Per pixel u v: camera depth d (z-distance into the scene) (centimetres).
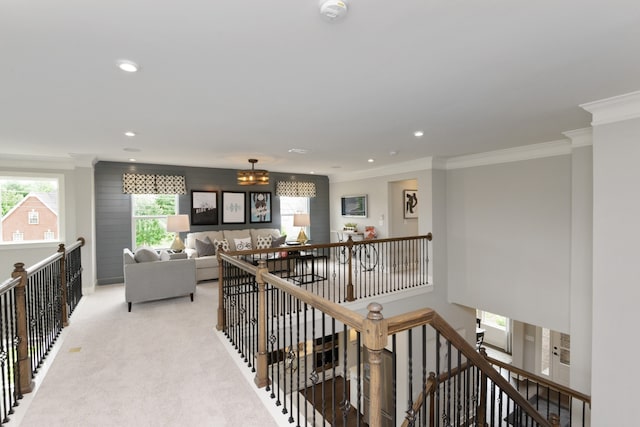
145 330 377
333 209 841
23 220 527
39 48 183
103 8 147
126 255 462
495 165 521
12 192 523
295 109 297
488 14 156
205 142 432
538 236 472
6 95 255
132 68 210
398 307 532
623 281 279
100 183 595
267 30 168
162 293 472
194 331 375
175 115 312
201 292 547
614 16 158
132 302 450
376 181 708
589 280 385
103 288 574
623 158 278
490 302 532
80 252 510
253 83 237
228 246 670
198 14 153
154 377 274
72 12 150
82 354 315
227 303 381
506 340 758
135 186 615
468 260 562
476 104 288
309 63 206
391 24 164
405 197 710
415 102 280
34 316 294
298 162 620
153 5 145
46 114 305
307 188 812
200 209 688
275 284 235
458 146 471
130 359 306
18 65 204
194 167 682
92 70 212
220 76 224
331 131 379
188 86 241
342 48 188
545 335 647
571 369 404
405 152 518
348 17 157
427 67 214
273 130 372
